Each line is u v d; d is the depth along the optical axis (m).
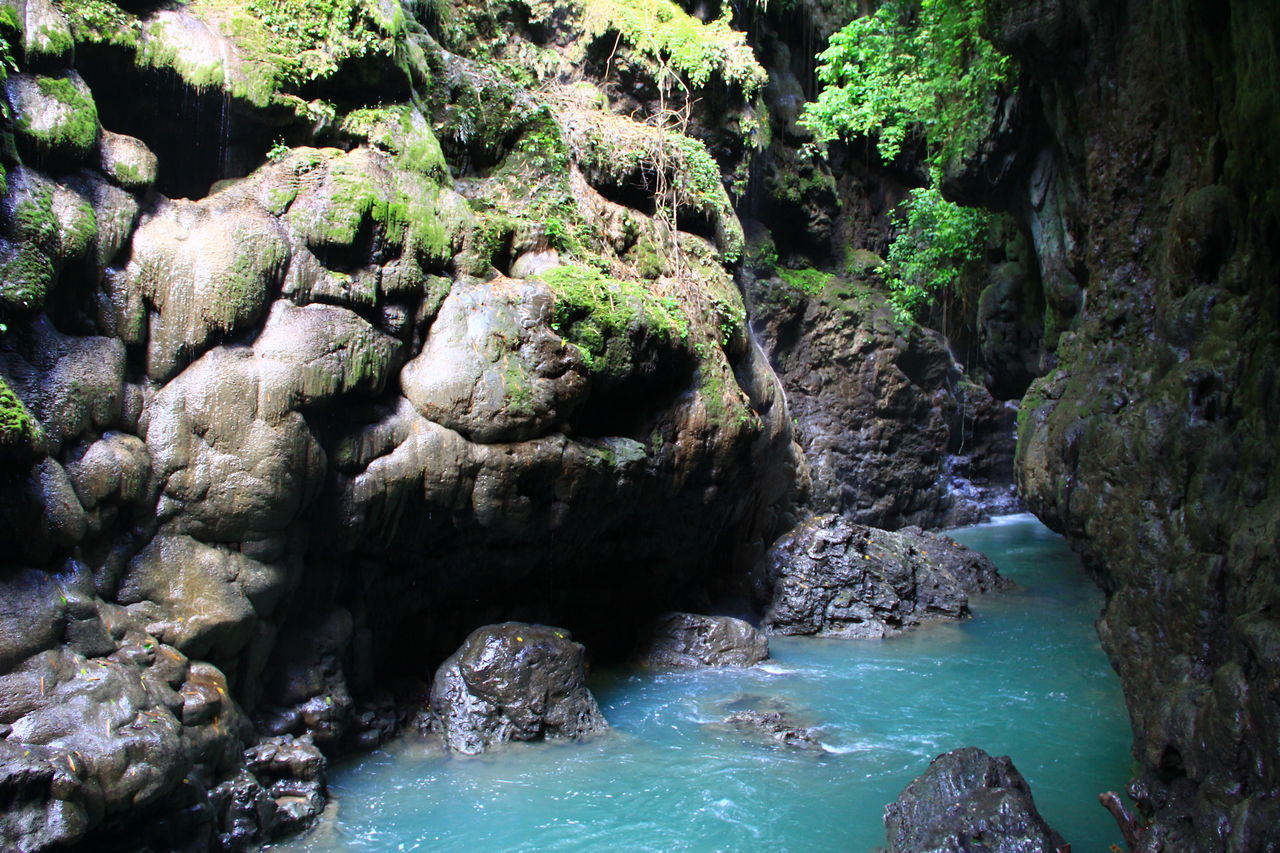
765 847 7.97
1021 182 14.05
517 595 12.30
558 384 10.53
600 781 9.28
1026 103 12.88
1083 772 9.35
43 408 7.25
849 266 23.22
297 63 9.51
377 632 10.81
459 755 9.94
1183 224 7.93
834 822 8.38
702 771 9.48
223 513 8.36
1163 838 6.23
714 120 18.12
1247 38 6.91
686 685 12.30
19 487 6.86
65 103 7.65
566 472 10.90
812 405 21.92
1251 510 6.43
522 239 11.55
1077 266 11.75
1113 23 9.55
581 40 16.72
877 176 24.58
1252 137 6.98
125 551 7.96
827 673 12.73
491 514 10.44
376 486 9.60
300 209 9.10
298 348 8.72
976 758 8.10
